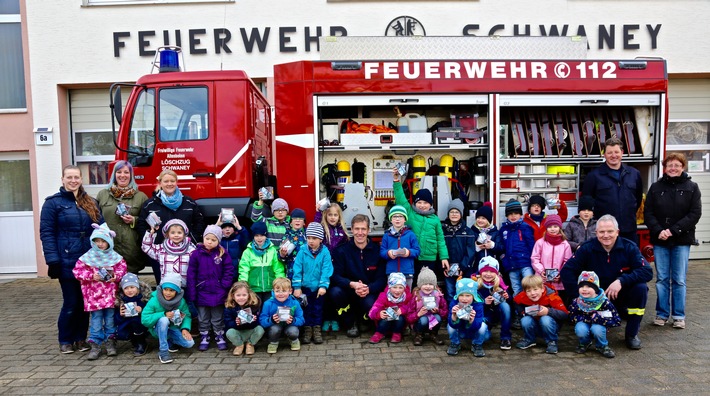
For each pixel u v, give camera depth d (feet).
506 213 15.51
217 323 13.89
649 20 25.20
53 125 24.88
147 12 24.80
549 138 17.54
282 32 25.02
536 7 25.12
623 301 13.65
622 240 13.62
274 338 13.47
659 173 17.07
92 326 13.26
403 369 12.23
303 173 16.01
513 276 15.33
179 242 13.91
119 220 14.79
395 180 15.88
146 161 16.12
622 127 17.66
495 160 16.58
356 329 15.02
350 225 16.42
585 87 16.60
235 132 16.03
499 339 14.48
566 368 12.08
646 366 12.10
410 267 14.89
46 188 24.99
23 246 25.45
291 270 14.40
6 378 12.00
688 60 25.27
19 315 17.97
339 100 16.06
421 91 16.19
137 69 24.94
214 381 11.68
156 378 11.90
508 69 16.47
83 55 24.79
